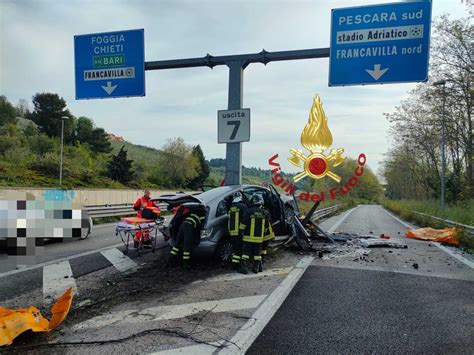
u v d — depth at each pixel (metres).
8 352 3.86
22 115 74.69
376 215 30.91
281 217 9.88
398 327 4.60
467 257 9.16
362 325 4.65
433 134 30.17
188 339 4.18
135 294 5.88
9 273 7.11
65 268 7.52
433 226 17.53
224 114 9.95
